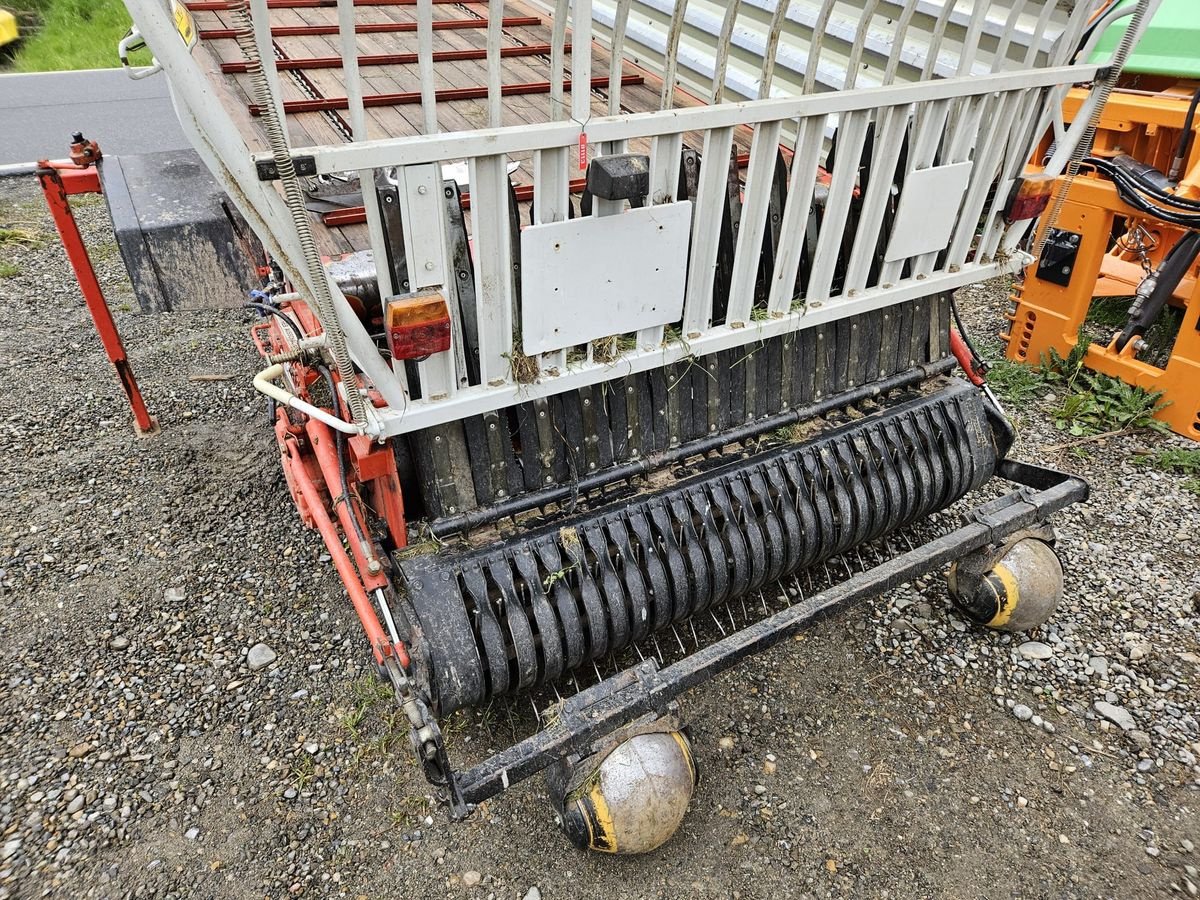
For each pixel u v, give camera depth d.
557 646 2.07
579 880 2.08
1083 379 4.21
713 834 2.18
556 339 1.83
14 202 6.64
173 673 2.64
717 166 1.86
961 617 2.83
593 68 3.38
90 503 3.41
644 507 2.24
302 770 2.34
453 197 1.72
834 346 2.56
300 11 3.37
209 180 2.99
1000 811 2.22
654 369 2.23
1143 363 3.98
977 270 2.57
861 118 1.98
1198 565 3.04
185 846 2.15
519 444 2.14
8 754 2.38
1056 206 2.51
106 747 2.40
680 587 2.24
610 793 1.87
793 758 2.37
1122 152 4.06
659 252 1.87
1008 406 4.07
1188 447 3.70
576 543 2.12
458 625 1.96
